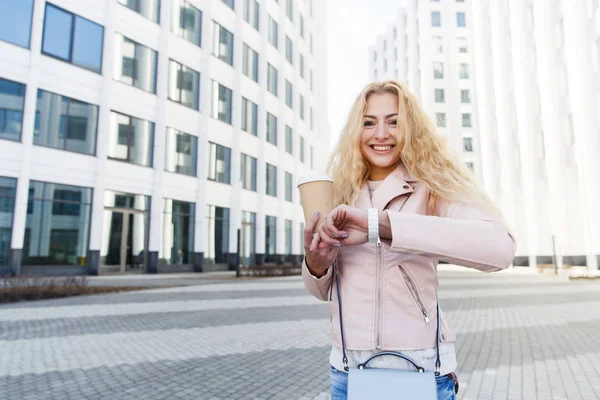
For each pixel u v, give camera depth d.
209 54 27.80
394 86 1.43
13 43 18.62
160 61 24.70
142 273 23.17
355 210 1.10
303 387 4.59
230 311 10.14
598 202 25.33
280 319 9.02
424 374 1.10
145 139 23.78
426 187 1.30
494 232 1.11
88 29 21.39
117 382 4.74
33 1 19.27
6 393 4.34
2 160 18.03
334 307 1.30
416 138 1.36
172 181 25.08
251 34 32.88
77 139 20.66
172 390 4.48
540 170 32.53
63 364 5.47
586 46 26.19
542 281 21.08
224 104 29.55
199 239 26.30
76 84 20.72
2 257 17.84
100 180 21.16
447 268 41.16
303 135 41.84
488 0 42.03
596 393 4.42
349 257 1.28
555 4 30.25
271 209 34.34
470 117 55.75
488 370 5.32
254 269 23.53
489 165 40.81
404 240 1.06
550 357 5.96
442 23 57.78
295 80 40.00
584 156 25.97
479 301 12.46
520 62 34.31
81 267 20.39
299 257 38.59
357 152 1.43
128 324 8.35
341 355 1.26
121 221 22.33
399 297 1.21
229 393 4.39
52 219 19.52
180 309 10.43
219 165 28.72
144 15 24.08
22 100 18.78
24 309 10.33
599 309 10.78
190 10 27.03
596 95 25.61
